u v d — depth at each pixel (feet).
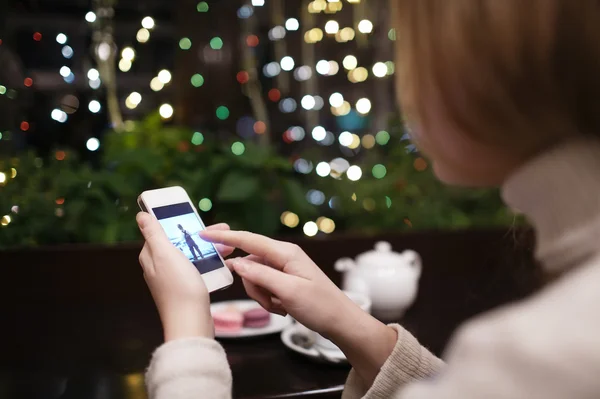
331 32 6.39
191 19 6.28
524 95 1.22
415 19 1.33
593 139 1.26
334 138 6.68
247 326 3.53
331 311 2.39
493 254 5.13
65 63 5.57
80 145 5.52
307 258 2.54
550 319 1.08
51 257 4.17
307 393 2.77
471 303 4.25
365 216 5.72
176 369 1.79
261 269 2.42
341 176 5.90
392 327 2.53
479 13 1.21
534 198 1.34
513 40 1.18
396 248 4.97
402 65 1.41
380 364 2.40
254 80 6.37
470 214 5.93
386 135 6.40
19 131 5.23
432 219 5.65
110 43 5.66
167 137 5.39
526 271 4.00
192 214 2.85
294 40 6.79
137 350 3.35
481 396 1.08
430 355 2.43
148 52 6.11
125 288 4.32
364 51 6.97
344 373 3.02
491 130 1.29
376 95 7.03
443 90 1.30
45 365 3.12
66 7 5.57
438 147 1.43
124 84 5.99
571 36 1.16
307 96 6.26
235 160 5.14
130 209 4.85
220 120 6.43
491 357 1.10
